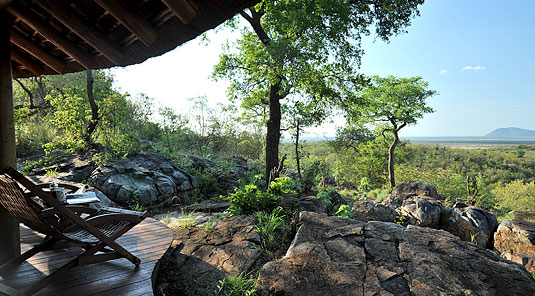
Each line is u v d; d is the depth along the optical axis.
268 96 13.12
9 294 2.62
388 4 11.80
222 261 4.34
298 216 5.43
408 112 20.36
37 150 11.93
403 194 13.09
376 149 26.22
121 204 8.42
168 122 19.05
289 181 7.70
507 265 3.72
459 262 3.76
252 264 4.33
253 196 6.46
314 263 3.70
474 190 14.91
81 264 3.05
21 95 17.89
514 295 3.13
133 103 17.81
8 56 2.91
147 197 8.66
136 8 2.49
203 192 10.75
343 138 27.73
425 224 10.95
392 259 3.80
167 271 4.09
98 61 3.56
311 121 12.35
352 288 3.24
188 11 2.25
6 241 3.08
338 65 11.55
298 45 9.85
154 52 3.03
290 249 4.13
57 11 2.59
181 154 12.91
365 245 4.14
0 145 2.85
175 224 6.05
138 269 3.46
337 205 10.30
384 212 11.56
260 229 5.34
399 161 27.78
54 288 2.99
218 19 2.47
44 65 4.32
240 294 3.58
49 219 3.72
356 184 24.61
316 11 9.71
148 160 10.66
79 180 9.19
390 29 12.54
